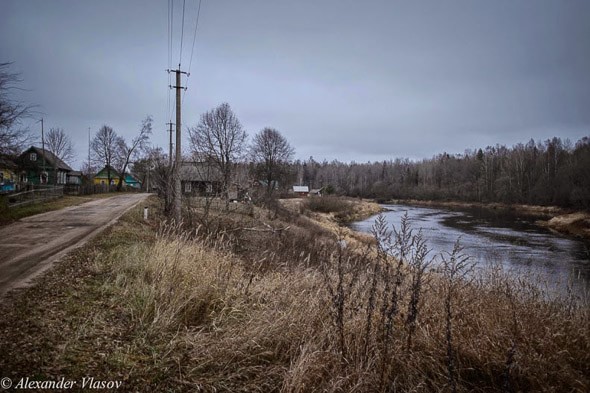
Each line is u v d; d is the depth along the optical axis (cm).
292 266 865
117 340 467
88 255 947
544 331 525
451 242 2669
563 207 5944
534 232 3397
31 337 445
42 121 4728
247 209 2459
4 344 420
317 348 468
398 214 5656
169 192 2103
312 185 12619
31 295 608
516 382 465
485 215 5444
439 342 498
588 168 5875
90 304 577
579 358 504
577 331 527
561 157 8125
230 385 410
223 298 621
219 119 5038
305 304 565
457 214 5641
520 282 673
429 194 9731
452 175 11044
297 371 418
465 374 481
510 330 521
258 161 6041
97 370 393
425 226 3791
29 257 926
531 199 6806
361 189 11688
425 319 536
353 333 498
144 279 699
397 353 466
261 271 862
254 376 438
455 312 539
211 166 3178
